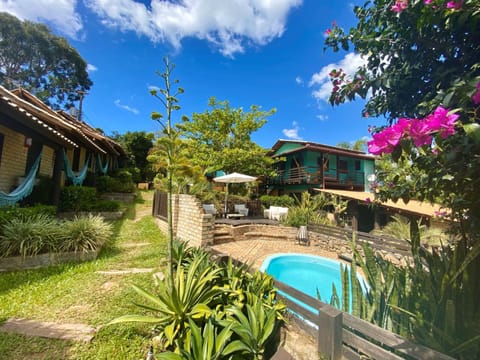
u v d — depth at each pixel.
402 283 2.63
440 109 1.25
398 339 2.11
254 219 12.82
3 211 5.46
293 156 21.73
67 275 4.66
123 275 4.78
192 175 3.65
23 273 4.61
